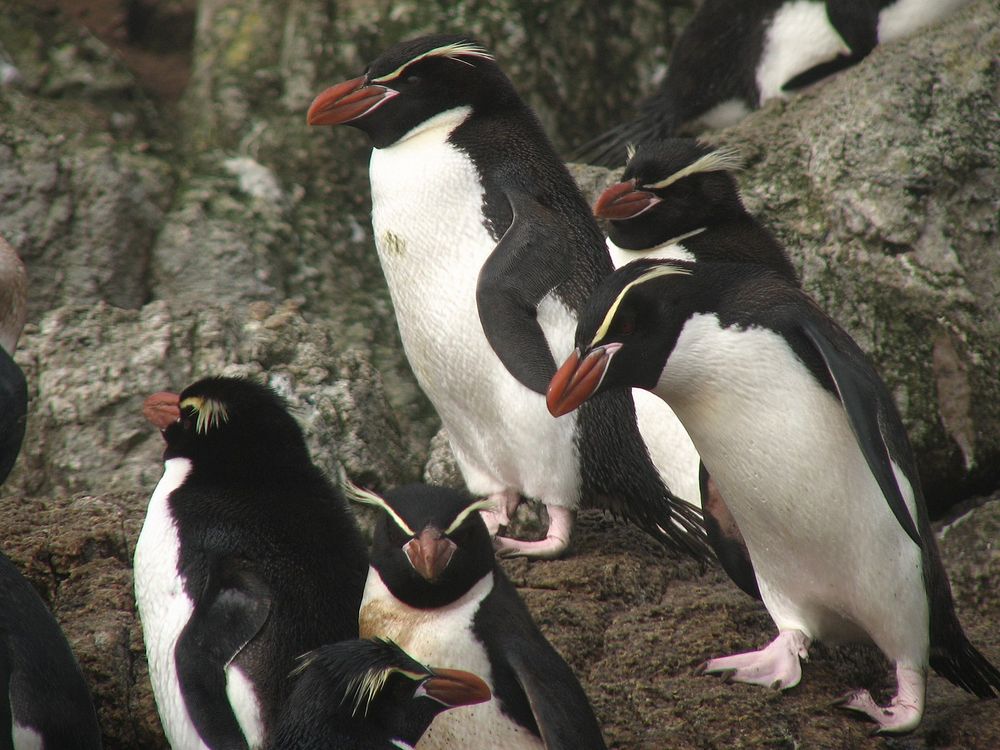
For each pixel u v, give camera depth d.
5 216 15.71
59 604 9.52
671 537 10.18
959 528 11.96
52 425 12.52
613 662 8.77
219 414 7.97
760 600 9.37
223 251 16.39
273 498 7.78
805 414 7.70
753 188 13.89
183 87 19.48
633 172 10.88
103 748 8.59
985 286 13.05
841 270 13.24
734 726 8.08
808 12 15.09
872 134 13.53
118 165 16.36
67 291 15.77
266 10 18.98
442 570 7.08
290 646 7.19
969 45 14.04
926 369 12.77
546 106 18.38
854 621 8.30
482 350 10.11
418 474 13.27
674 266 7.87
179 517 7.64
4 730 6.70
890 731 8.06
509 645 7.22
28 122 16.44
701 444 8.05
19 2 18.14
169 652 7.32
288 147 17.97
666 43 19.23
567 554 10.27
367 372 13.37
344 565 7.67
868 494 7.82
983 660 8.77
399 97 10.47
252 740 7.01
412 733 6.47
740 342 7.67
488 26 18.33
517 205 10.18
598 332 7.68
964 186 13.34
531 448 10.06
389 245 10.48
